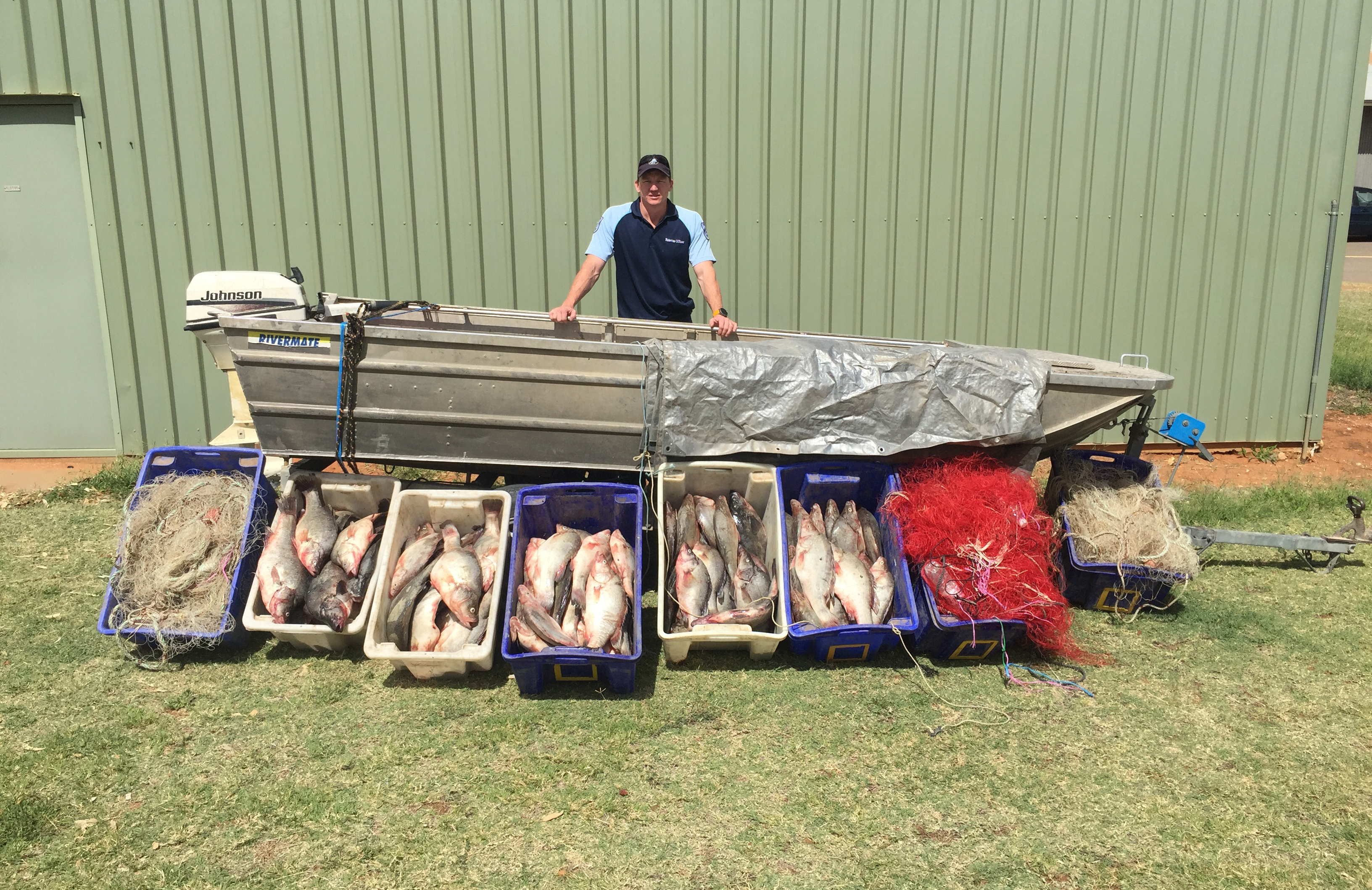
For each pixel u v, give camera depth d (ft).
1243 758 10.98
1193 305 22.34
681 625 12.64
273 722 11.26
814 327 22.04
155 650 12.73
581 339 16.70
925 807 9.99
